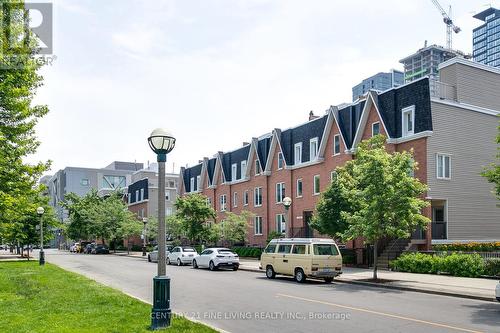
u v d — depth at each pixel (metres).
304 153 39.72
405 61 125.94
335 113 35.78
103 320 10.43
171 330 9.38
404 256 24.98
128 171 116.62
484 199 30.91
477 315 12.05
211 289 18.14
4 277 21.36
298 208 40.00
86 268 31.08
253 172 47.03
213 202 54.50
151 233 53.94
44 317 10.79
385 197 20.03
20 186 16.31
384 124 30.77
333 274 20.81
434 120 29.33
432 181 28.66
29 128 15.51
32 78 15.49
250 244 46.41
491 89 34.09
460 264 22.09
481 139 31.42
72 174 111.31
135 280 22.41
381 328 10.30
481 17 190.25
